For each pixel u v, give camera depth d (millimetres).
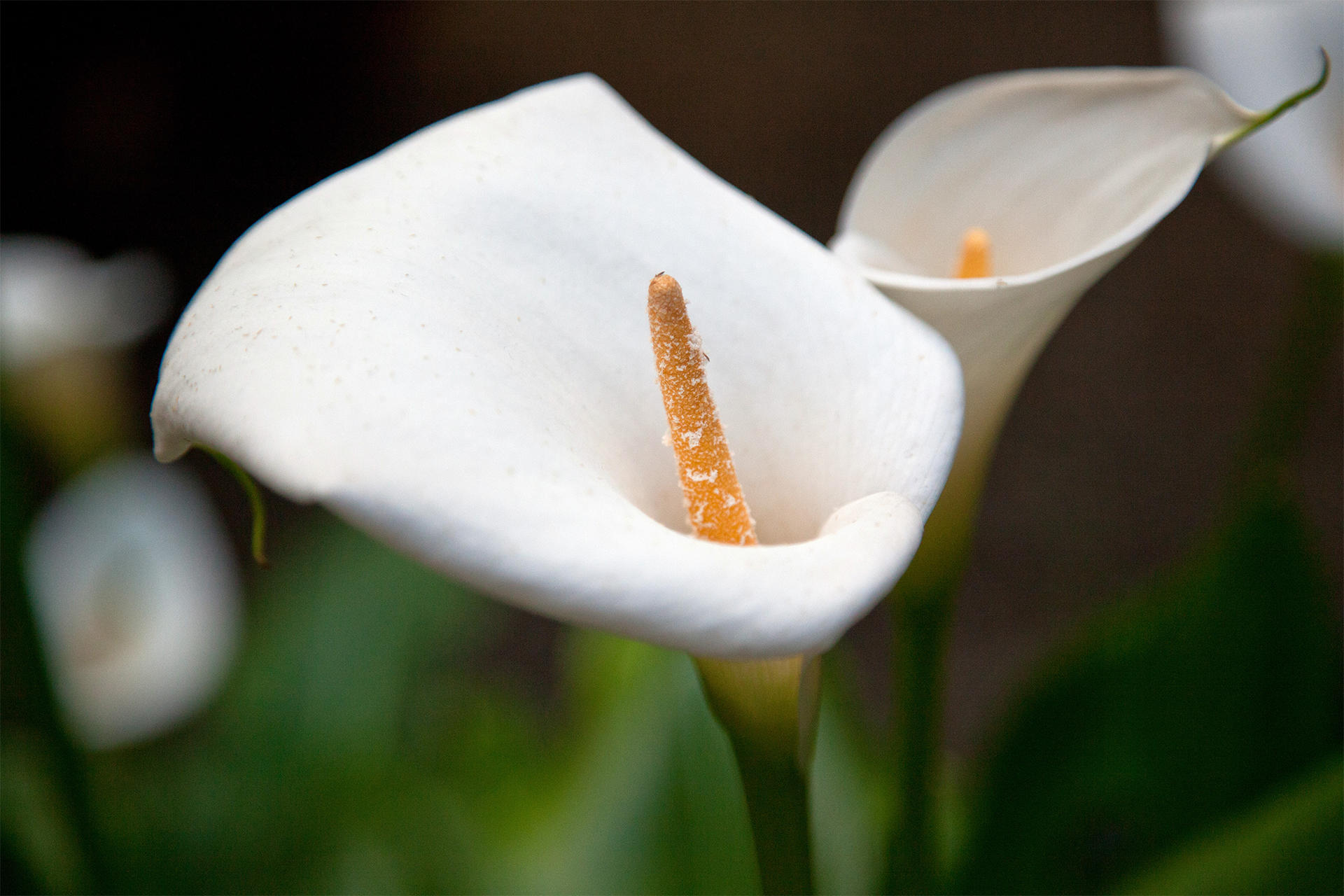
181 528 1454
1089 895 855
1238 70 884
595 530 592
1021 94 755
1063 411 2871
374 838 1068
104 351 1585
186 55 3627
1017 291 686
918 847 763
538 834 1069
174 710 1385
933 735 756
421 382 602
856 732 1060
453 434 595
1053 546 2582
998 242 770
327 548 1477
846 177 3354
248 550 2572
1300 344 904
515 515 589
